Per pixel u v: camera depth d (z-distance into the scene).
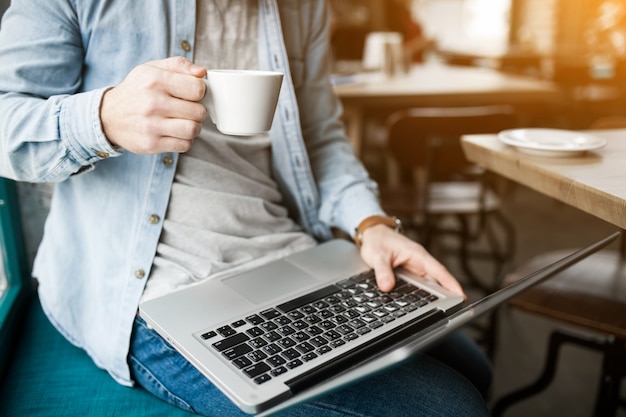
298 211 1.12
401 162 2.19
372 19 6.27
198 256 0.90
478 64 4.71
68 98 0.75
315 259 0.94
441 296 0.82
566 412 1.64
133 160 0.87
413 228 2.38
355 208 1.05
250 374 0.62
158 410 0.82
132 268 0.86
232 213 0.94
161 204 0.88
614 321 1.13
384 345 0.70
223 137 0.94
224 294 0.80
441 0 8.06
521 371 1.86
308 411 0.74
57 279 0.93
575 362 1.92
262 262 0.95
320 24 1.14
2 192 1.08
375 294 0.82
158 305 0.76
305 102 1.16
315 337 0.70
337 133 1.19
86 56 0.88
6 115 0.76
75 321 0.93
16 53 0.80
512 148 1.06
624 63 4.26
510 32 7.25
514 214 3.48
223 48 0.95
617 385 1.25
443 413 0.75
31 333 1.01
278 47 1.00
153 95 0.67
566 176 0.85
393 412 0.74
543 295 1.22
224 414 0.78
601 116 4.20
